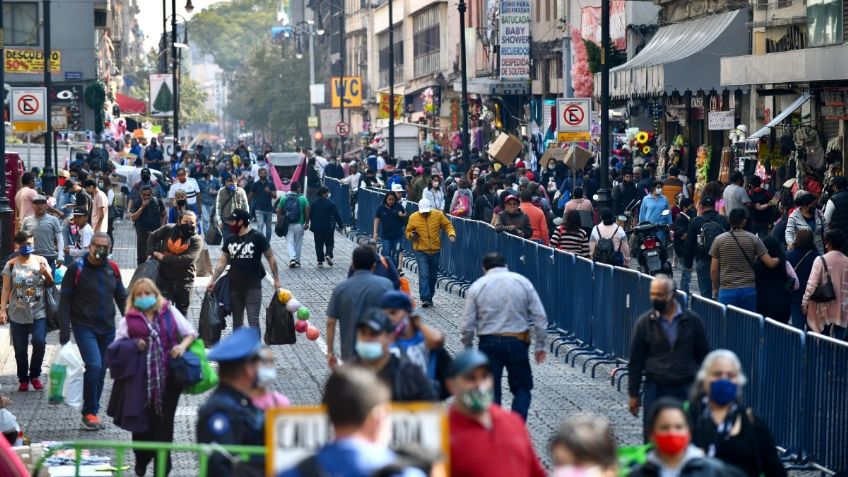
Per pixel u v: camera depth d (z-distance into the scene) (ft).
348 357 87.45
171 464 87.04
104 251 103.19
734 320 98.43
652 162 253.85
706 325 104.32
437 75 516.73
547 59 396.57
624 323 121.19
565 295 141.08
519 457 56.03
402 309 70.44
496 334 92.68
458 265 194.18
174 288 127.65
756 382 94.63
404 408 46.47
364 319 63.05
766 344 92.89
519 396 93.25
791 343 89.04
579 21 361.71
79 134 433.48
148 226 194.39
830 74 195.31
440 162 366.22
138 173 317.63
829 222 156.25
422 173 260.01
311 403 108.58
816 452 86.48
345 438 42.14
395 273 108.99
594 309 130.41
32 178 196.95
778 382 91.09
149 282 84.99
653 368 81.41
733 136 244.42
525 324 93.04
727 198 184.03
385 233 195.62
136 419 84.02
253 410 61.00
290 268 218.59
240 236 124.77
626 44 324.80
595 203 218.18
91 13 453.58
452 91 510.17
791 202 192.54
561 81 384.88
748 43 258.57
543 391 115.44
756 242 125.08
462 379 55.21
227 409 60.39
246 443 60.44
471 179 276.62
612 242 153.58
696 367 81.35
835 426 83.66
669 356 81.20
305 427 47.70
